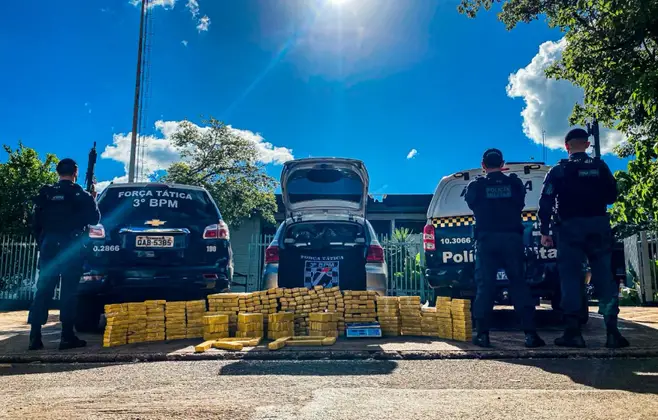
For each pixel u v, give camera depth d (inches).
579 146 189.5
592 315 316.8
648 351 167.9
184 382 131.6
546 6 477.4
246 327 206.5
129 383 132.2
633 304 455.2
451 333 206.8
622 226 474.3
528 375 136.8
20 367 161.3
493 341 199.0
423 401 105.5
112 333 198.5
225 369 150.2
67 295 195.0
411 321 220.1
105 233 231.1
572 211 184.2
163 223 235.3
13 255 529.0
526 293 187.0
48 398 114.6
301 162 293.9
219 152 733.3
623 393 112.7
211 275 234.1
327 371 144.9
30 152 610.5
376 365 154.1
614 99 351.3
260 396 112.3
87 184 323.9
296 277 269.1
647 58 323.6
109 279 225.8
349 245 267.7
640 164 254.2
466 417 92.7
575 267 184.4
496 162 195.0
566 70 438.9
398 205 885.8
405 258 446.6
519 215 191.9
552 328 249.8
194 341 210.7
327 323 208.2
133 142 666.8
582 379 131.0
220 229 242.7
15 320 326.0
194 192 249.3
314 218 279.0
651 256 466.3
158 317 213.8
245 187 739.4
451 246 246.5
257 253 497.4
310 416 94.4
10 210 572.7
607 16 324.5
